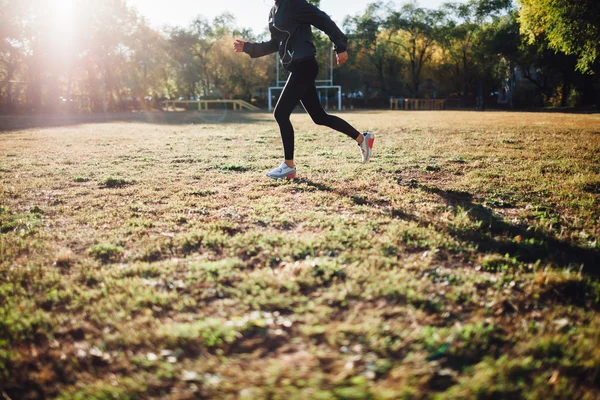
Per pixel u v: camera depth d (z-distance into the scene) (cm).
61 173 577
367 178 518
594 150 741
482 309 204
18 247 292
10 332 188
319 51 5906
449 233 315
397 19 5769
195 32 5616
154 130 1393
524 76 5272
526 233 318
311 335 181
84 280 241
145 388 151
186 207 396
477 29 5747
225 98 5822
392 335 180
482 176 532
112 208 397
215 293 219
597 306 213
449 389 149
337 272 239
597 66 2784
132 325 191
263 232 316
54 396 152
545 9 1936
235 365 162
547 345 173
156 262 263
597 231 324
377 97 6281
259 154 749
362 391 146
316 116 504
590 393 148
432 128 1311
